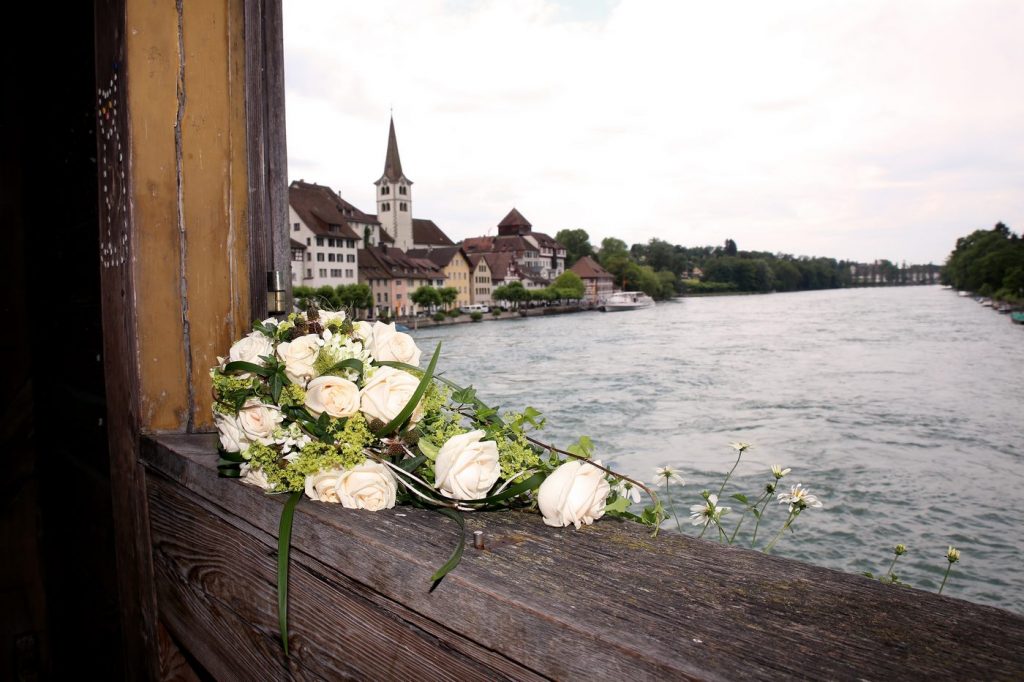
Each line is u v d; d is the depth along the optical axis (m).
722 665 0.56
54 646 2.23
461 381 25.98
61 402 2.07
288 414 1.03
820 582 0.72
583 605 0.66
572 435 16.33
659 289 153.38
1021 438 16.16
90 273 1.76
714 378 27.22
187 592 1.36
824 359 35.06
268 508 1.05
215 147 1.64
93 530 1.86
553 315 105.44
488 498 0.97
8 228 2.16
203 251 1.61
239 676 1.18
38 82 2.12
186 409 1.59
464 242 133.12
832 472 13.01
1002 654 0.57
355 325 1.20
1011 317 70.69
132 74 1.51
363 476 0.98
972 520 10.46
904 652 0.57
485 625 0.71
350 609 0.90
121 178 1.54
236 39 1.66
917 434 16.69
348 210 97.31
